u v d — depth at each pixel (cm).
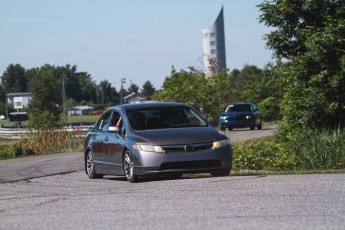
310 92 5512
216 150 3156
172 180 3125
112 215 2056
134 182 3225
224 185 2730
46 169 4666
